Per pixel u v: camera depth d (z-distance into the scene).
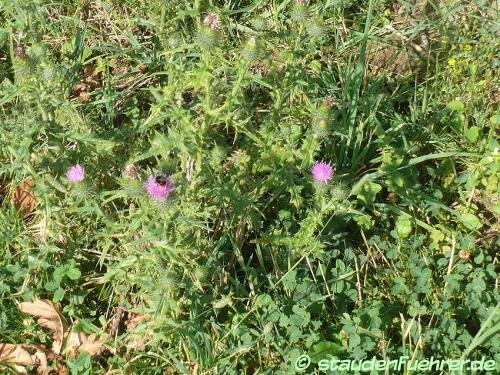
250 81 1.46
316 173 1.26
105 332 1.32
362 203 1.43
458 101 1.52
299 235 1.30
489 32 1.62
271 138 1.33
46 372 1.28
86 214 1.34
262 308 1.30
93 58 1.57
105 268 1.38
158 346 1.27
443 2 1.72
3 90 1.32
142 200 1.19
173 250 1.18
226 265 1.36
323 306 1.30
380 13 1.69
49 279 1.35
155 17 1.44
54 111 1.34
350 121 1.46
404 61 1.65
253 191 1.36
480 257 1.36
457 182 1.47
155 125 1.48
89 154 1.34
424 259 1.37
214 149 1.30
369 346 1.25
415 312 1.30
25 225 1.41
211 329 1.29
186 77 1.24
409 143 1.50
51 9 1.66
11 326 1.31
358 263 1.38
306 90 1.50
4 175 1.45
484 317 1.29
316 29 1.32
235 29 1.61
